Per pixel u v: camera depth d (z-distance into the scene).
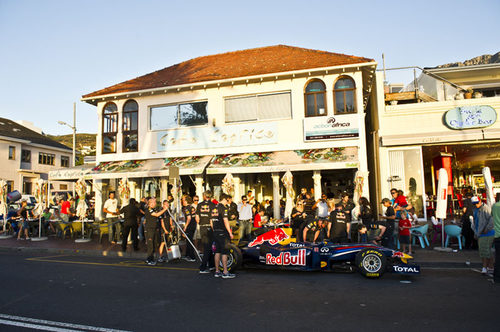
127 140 17.36
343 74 14.66
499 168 20.80
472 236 10.82
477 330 4.23
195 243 11.56
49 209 17.73
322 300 5.67
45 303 5.61
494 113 13.59
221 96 16.02
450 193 15.89
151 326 4.49
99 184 17.48
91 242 14.12
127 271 8.46
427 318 4.70
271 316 4.85
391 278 7.37
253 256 8.30
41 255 11.60
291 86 15.19
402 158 14.55
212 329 4.36
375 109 15.41
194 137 16.09
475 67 16.11
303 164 13.52
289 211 13.12
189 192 17.81
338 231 9.81
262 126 15.28
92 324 4.58
